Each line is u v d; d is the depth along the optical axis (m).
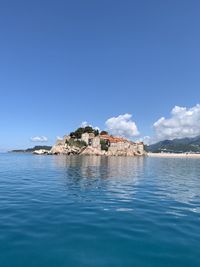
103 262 6.82
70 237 8.67
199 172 38.72
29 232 9.12
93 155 118.69
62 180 24.67
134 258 7.08
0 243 8.05
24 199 15.16
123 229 9.64
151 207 13.59
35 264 6.67
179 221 10.87
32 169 39.06
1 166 46.47
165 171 40.22
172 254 7.36
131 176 30.30
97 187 20.50
